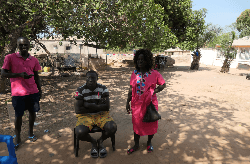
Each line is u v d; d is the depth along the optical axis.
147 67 2.91
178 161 2.88
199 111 5.25
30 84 3.18
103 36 8.91
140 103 2.85
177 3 14.98
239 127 4.13
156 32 10.09
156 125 3.00
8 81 8.20
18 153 3.07
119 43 9.93
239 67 18.39
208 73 14.12
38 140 3.52
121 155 3.05
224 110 5.34
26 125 4.15
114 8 5.97
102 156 2.96
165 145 3.38
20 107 3.12
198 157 2.99
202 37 16.89
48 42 21.88
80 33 7.81
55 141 3.50
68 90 7.69
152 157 2.99
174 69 17.16
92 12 5.72
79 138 2.88
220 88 8.41
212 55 22.25
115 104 5.87
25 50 3.06
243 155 3.03
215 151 3.16
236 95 7.11
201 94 7.27
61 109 5.32
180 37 15.93
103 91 3.06
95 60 15.17
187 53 27.02
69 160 2.89
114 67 17.38
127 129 4.07
